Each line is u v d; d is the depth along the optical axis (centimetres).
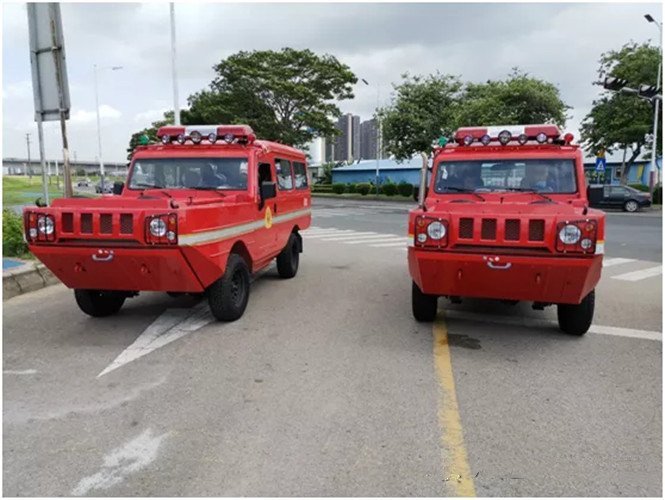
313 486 320
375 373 491
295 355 538
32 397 442
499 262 504
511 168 668
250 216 689
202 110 4081
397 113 3666
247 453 355
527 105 2994
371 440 372
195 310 705
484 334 608
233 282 655
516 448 363
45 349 557
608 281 935
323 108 4153
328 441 370
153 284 569
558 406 426
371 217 2389
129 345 568
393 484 322
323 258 1199
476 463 345
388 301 769
